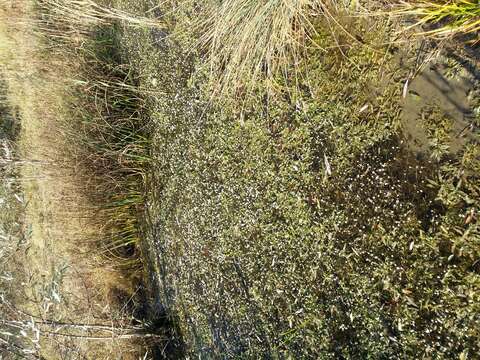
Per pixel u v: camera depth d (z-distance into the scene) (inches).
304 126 102.0
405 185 90.0
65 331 153.8
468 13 76.4
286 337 104.6
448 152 85.7
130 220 143.6
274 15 94.0
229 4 95.7
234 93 110.7
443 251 85.5
